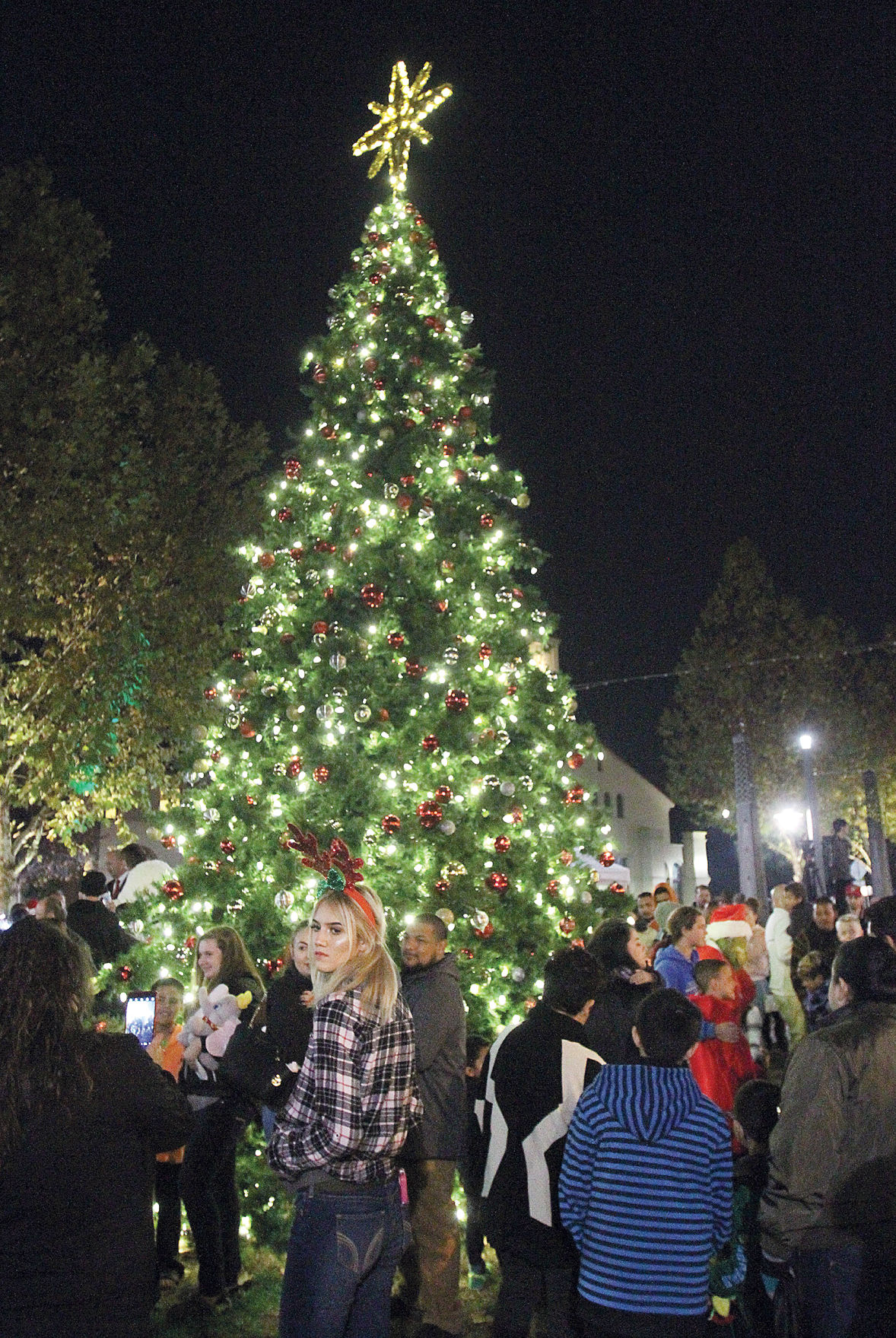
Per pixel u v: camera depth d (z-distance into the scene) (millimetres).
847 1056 3889
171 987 6602
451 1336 5211
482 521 9391
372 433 9539
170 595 17844
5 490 16141
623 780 43375
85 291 16547
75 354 16859
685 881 42125
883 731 38125
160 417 18172
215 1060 5695
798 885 11922
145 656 17484
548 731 9242
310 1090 3562
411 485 9086
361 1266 3562
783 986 11414
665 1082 3766
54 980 3041
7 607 15961
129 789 17875
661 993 3910
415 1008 5371
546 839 8828
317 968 3770
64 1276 2836
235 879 8258
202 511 18562
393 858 7926
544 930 8094
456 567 9133
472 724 8570
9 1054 2938
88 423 16453
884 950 4148
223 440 19156
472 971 7664
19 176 16312
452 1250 5289
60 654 16953
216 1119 5879
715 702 37781
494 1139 4559
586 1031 5227
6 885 16812
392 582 8953
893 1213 3834
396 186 10500
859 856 38094
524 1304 4449
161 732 18312
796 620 37969
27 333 16250
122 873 9570
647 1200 3619
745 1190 4750
